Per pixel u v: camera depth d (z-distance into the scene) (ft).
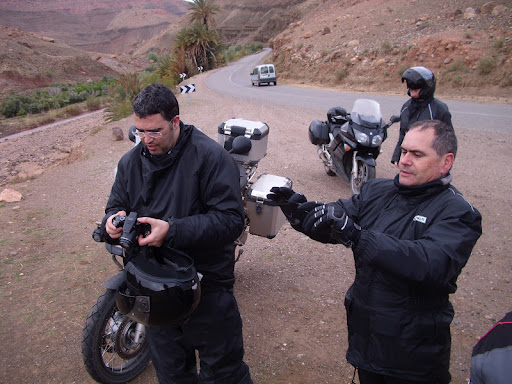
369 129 20.11
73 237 17.51
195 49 204.95
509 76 64.44
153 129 6.53
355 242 5.80
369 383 6.78
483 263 14.70
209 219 6.73
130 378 9.75
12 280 14.07
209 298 7.39
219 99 70.28
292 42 148.87
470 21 89.97
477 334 11.18
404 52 89.20
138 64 484.33
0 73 309.83
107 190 23.80
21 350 10.80
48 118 131.13
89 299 12.98
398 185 6.37
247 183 12.37
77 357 10.57
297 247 16.34
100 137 40.22
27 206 21.33
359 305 6.41
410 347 6.01
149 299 6.56
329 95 76.23
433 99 15.79
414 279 5.52
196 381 8.37
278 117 47.34
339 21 149.79
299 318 12.00
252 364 10.28
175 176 7.00
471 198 20.75
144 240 6.35
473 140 32.68
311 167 26.81
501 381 3.81
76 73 364.17
